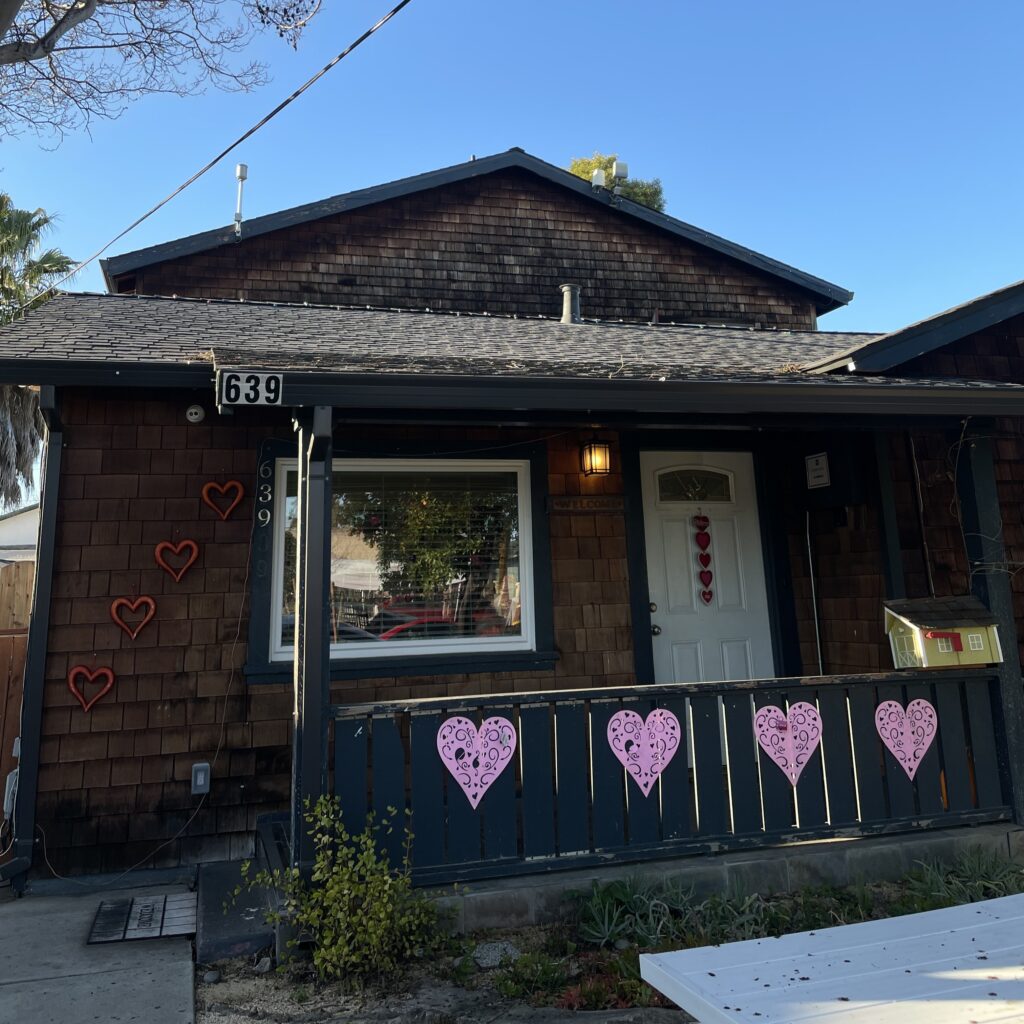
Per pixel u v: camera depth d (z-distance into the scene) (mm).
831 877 3934
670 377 3959
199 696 4551
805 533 6039
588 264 10156
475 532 5395
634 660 5484
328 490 3568
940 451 5402
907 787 4207
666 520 5895
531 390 3768
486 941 3428
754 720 4043
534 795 3715
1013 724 4375
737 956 2098
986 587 4504
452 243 9750
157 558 4605
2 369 3971
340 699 4941
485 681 5176
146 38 6582
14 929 3623
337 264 9367
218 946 3318
